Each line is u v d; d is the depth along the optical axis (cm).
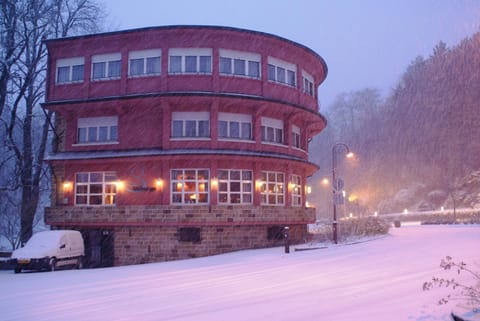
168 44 2645
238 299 1060
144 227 2569
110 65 2752
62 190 2778
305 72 3153
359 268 1536
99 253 2667
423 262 1625
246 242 2606
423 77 9325
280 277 1405
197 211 2497
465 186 6844
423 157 8038
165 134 2581
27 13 3111
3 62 3002
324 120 3269
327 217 8500
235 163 2642
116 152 2628
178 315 902
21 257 2038
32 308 1030
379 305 929
